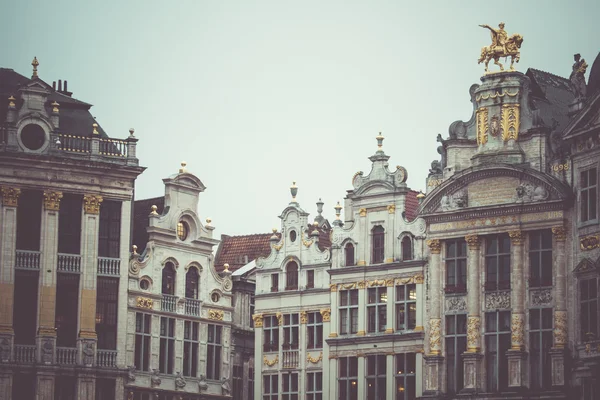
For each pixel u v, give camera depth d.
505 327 86.81
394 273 91.50
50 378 90.12
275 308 96.69
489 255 87.94
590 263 82.94
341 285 93.50
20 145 91.50
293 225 96.94
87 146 93.44
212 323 98.56
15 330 90.38
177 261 97.06
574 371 83.38
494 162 88.06
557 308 84.75
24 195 91.56
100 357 91.94
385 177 92.88
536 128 87.25
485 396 86.12
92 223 92.69
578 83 87.38
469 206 88.62
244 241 109.50
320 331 94.62
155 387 94.44
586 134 83.75
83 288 91.88
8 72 96.50
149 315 95.00
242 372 100.75
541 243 86.38
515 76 88.44
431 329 89.06
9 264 90.25
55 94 95.56
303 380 94.56
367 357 91.94
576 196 84.75
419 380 89.31
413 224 91.19
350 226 94.12
